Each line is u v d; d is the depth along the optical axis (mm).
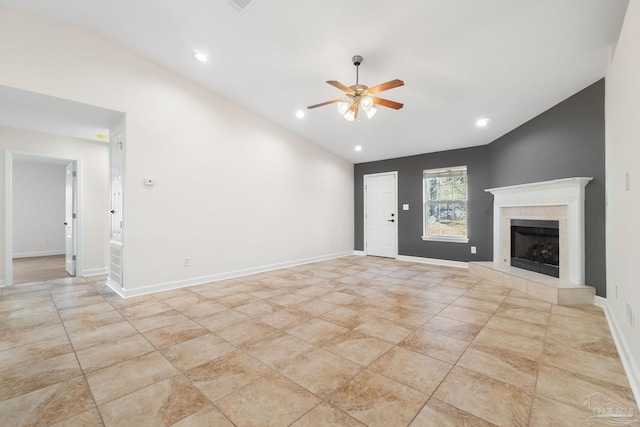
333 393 1676
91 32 3207
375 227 6797
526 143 4207
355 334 2480
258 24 2844
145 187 3645
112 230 4078
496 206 4750
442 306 3199
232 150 4555
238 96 4367
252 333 2508
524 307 3143
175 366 1978
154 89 3705
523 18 2363
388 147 5824
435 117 4332
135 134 3547
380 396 1645
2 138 4023
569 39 2535
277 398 1632
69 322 2758
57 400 1617
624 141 2184
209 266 4281
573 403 1575
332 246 6523
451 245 5586
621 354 2049
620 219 2354
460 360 2043
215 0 2609
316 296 3590
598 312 2961
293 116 4887
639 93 1774
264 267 5051
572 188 3359
